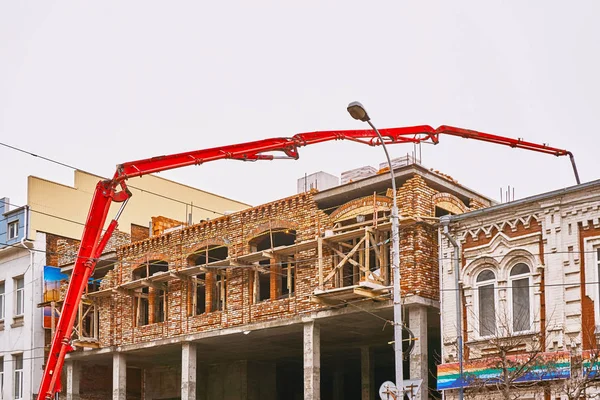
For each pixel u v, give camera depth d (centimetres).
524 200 2794
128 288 4244
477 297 2889
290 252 3578
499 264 2841
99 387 4784
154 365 4850
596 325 2578
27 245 4916
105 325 4366
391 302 3159
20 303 4931
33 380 4712
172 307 4056
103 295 4369
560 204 2719
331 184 3997
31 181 5047
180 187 5953
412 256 3153
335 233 3431
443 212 3459
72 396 4516
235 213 3850
